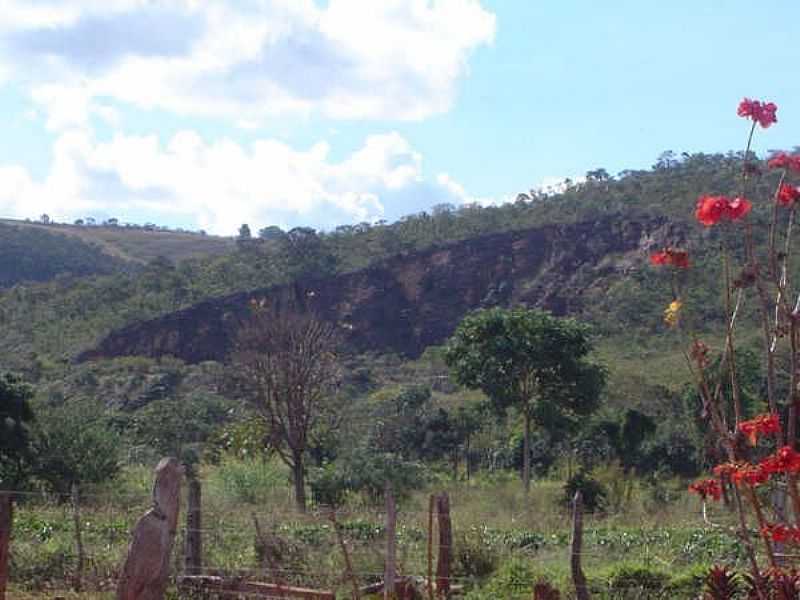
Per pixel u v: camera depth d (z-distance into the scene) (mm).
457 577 12633
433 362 57406
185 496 20938
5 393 22516
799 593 4996
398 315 64688
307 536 15016
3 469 22547
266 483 24500
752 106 5246
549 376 28719
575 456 32188
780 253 5227
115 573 12094
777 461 4816
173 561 12000
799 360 5062
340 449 29594
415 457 35062
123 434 32438
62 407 24812
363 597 9750
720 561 13148
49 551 12867
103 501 20000
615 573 11758
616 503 23234
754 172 5262
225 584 10969
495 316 29234
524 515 20031
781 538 4973
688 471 29203
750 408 16781
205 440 32844
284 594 10602
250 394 24406
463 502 23250
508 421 37375
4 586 8008
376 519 17391
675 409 35125
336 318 63844
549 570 12531
